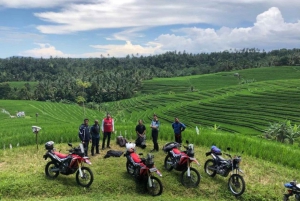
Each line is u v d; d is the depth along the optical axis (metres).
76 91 141.50
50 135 19.47
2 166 13.40
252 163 14.32
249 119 73.31
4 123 58.47
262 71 157.50
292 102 85.94
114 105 124.69
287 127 44.47
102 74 172.62
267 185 11.68
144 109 105.62
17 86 163.88
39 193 10.63
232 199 10.79
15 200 9.97
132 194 10.96
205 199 10.73
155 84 157.25
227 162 11.41
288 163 14.81
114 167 12.97
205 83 147.88
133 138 19.77
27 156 15.06
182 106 94.75
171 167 12.59
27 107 104.12
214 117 78.38
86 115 97.62
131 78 166.75
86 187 11.01
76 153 11.25
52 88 143.25
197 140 18.27
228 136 19.39
